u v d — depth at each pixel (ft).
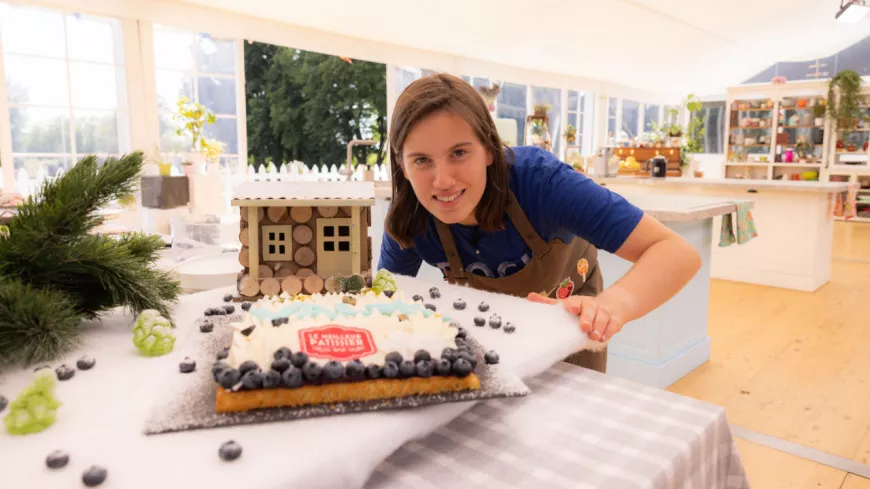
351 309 2.75
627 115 33.01
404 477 2.01
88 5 12.13
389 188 10.68
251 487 1.58
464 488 1.95
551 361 2.62
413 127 3.11
